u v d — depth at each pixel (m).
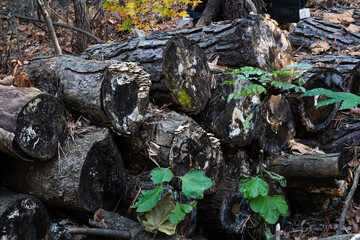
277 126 3.55
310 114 3.78
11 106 2.14
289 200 3.68
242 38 3.24
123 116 2.45
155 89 2.68
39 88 2.60
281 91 3.44
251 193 2.12
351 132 3.91
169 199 2.25
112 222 2.32
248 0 4.57
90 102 2.36
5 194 2.33
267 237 2.30
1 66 4.52
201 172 2.16
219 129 2.94
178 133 2.48
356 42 4.99
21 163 2.39
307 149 3.66
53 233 2.43
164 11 4.75
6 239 2.17
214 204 2.87
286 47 3.67
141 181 2.54
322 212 3.55
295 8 5.49
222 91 2.96
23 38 7.03
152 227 2.21
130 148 2.58
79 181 2.24
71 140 2.37
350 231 3.30
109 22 6.87
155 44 2.75
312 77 3.70
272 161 3.46
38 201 2.35
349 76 4.09
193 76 2.83
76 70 2.49
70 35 6.92
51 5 5.66
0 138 2.11
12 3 4.76
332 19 5.83
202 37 3.43
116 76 2.44
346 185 3.57
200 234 3.00
